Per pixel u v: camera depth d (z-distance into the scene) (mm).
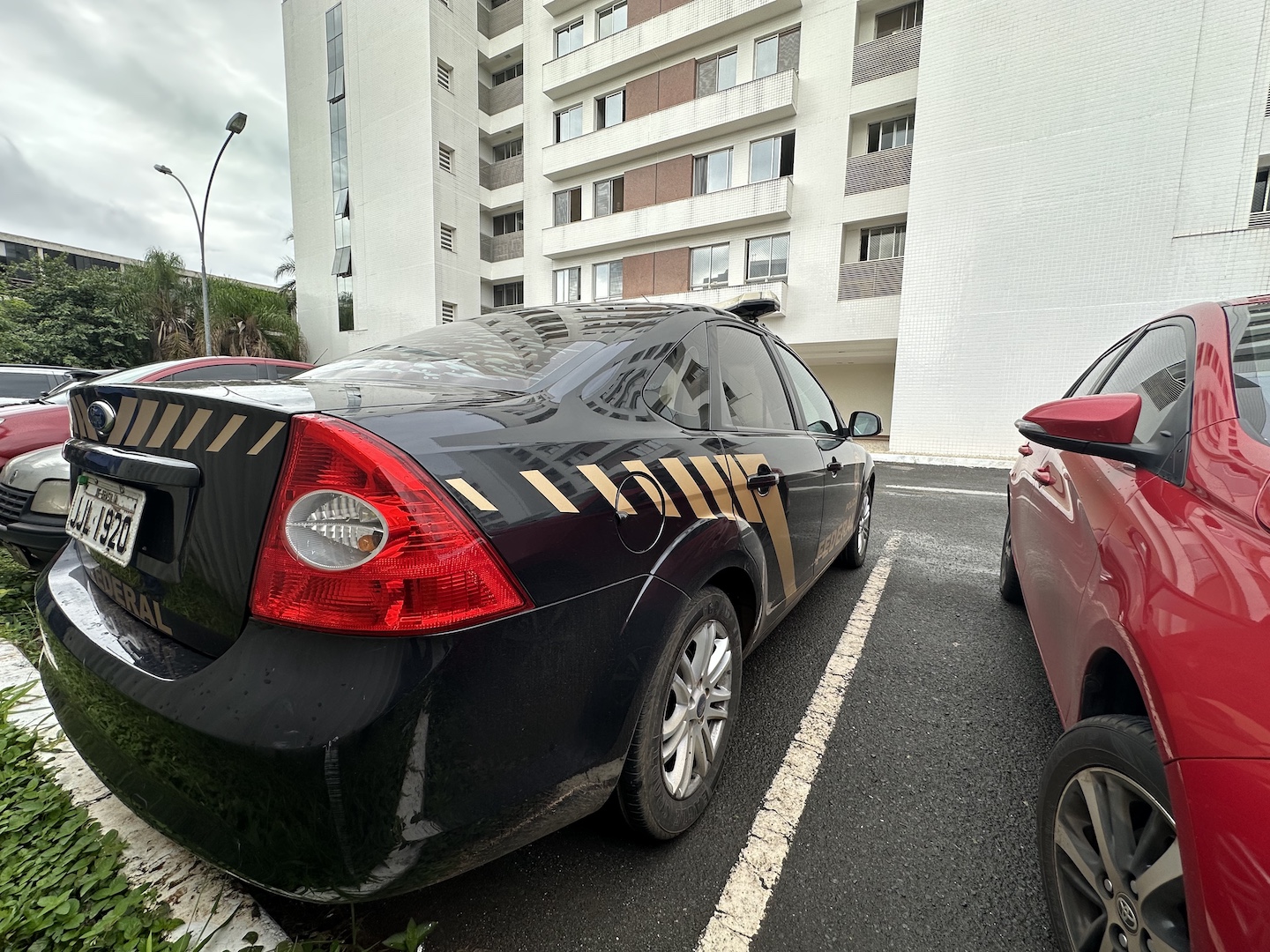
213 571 992
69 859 1313
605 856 1433
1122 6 9922
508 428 1135
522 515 1020
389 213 20672
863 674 2389
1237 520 1008
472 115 20844
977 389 11469
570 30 18578
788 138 14797
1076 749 1118
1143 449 1338
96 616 1247
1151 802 920
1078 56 10297
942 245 11633
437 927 1229
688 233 16078
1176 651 909
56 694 1254
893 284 13250
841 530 3008
